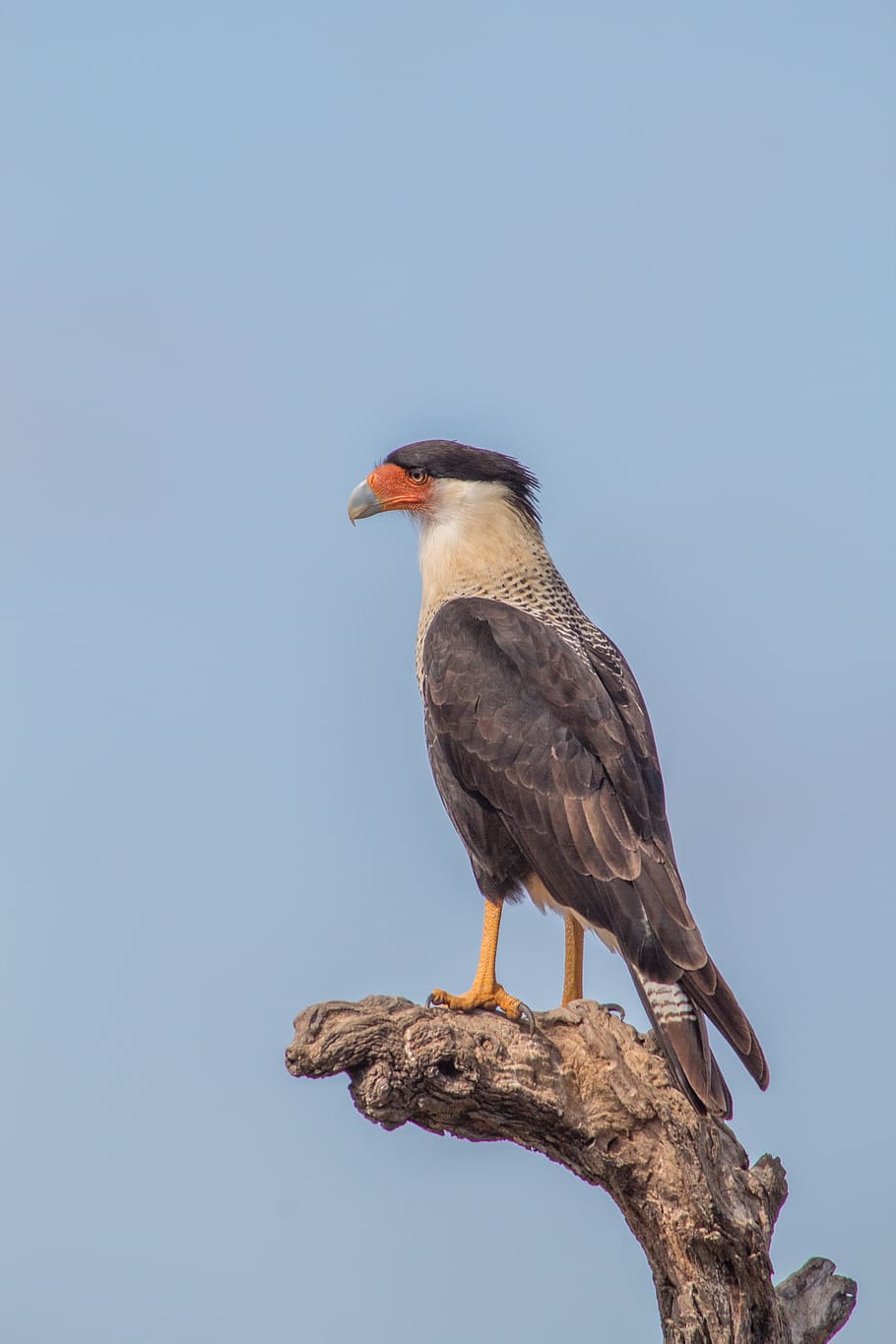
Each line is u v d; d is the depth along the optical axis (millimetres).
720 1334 10211
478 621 13492
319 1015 9914
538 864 12422
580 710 12695
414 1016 9992
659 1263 10539
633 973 11336
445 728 13094
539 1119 10336
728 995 10938
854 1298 11031
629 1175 10367
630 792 12281
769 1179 10656
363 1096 9953
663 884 11750
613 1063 10414
